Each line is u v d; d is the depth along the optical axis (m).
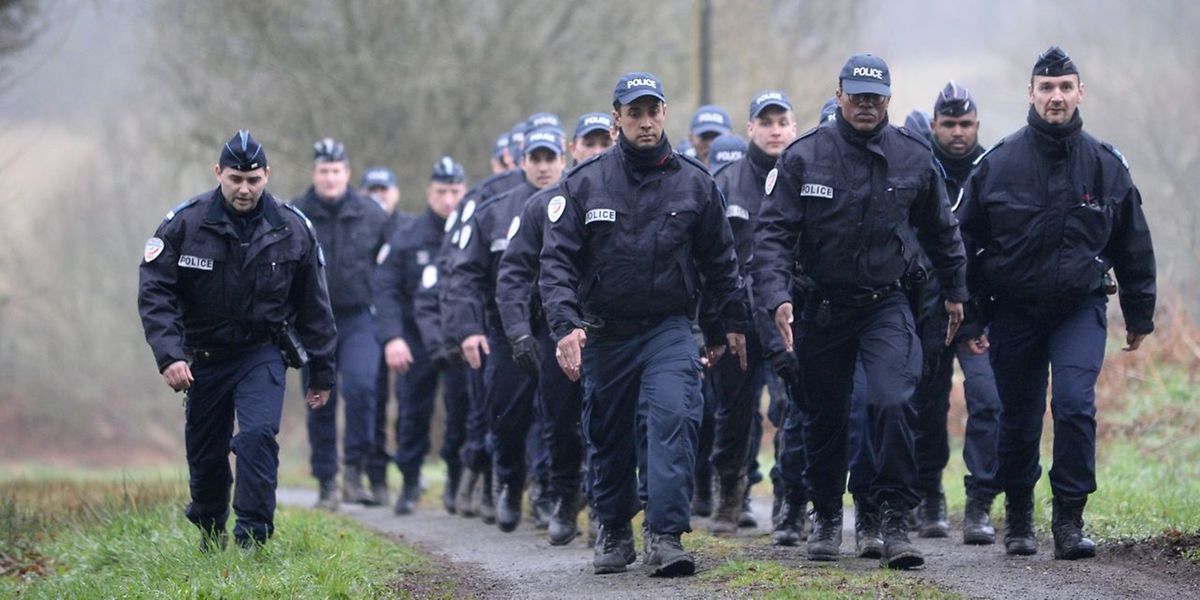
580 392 26.91
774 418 29.36
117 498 31.27
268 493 22.64
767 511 33.16
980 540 25.22
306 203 36.38
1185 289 44.50
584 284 21.86
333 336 23.47
